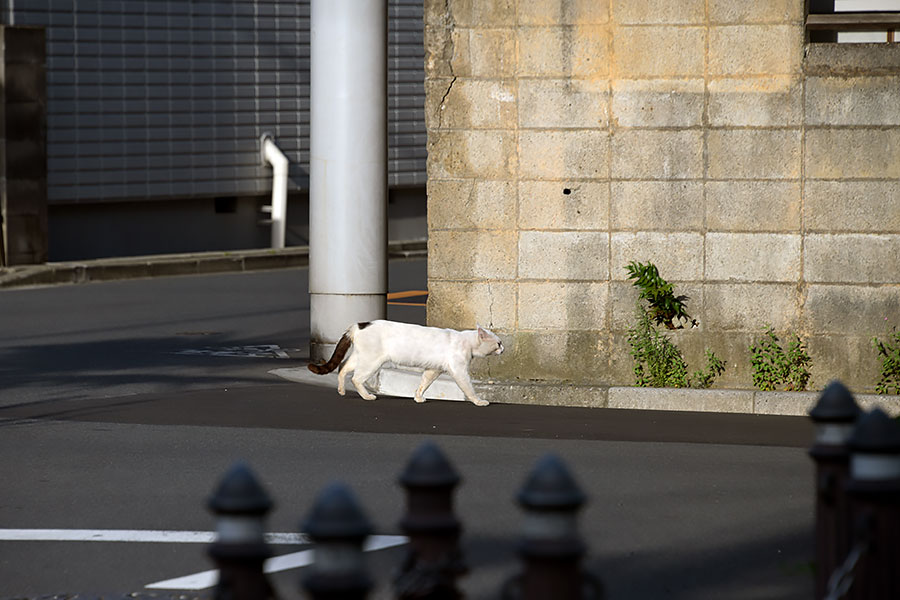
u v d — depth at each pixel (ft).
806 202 45.52
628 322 47.09
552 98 46.93
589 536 28.66
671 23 45.96
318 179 54.03
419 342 45.98
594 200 46.98
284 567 26.22
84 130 93.40
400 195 113.09
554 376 47.75
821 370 45.83
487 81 47.32
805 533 28.99
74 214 95.14
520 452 37.91
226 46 100.32
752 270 46.06
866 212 45.19
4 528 29.43
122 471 35.27
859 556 17.72
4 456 37.24
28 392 48.88
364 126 53.57
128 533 28.99
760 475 35.06
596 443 39.42
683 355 46.85
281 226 102.32
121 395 48.29
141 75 95.96
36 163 89.25
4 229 88.43
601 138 46.73
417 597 16.66
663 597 24.16
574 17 46.52
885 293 45.27
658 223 46.62
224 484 16.11
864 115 44.98
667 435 40.78
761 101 45.57
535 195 47.37
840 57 44.98
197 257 96.84
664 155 46.37
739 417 44.11
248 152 102.37
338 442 39.29
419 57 111.65
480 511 30.89
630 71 46.37
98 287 87.04
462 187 47.85
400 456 37.27
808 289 45.73
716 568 26.16
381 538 28.25
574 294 47.37
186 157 98.73
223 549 15.92
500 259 47.83
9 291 84.43
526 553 15.71
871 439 17.22
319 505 14.94
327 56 53.47
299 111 104.99
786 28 45.24
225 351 60.95
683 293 46.62
